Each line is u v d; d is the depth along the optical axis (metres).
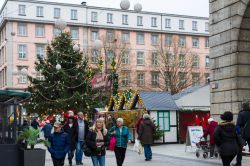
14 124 11.18
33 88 37.44
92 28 71.62
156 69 65.56
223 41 17.50
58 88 36.97
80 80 37.94
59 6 70.25
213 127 15.96
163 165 14.10
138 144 18.39
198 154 16.61
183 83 59.41
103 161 11.10
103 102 35.38
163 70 61.09
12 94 11.67
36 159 10.67
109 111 28.08
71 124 14.60
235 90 16.69
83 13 71.31
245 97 16.67
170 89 58.38
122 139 12.46
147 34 75.25
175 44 64.44
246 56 16.86
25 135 10.84
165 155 17.88
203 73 77.31
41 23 69.00
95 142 10.91
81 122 14.67
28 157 10.62
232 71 16.89
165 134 24.94
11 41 67.25
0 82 72.62
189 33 78.31
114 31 72.31
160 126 24.77
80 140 14.60
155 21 76.06
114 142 12.38
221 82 17.61
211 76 18.31
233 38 16.86
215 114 17.92
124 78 66.25
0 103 11.32
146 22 75.31
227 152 9.62
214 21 18.16
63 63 37.91
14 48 67.38
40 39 68.81
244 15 16.48
